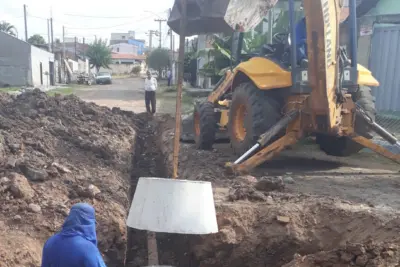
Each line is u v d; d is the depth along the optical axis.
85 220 3.78
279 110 8.41
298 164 9.55
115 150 9.97
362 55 14.55
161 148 12.49
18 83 39.41
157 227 4.23
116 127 12.74
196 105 11.48
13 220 5.58
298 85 7.86
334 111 7.89
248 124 8.52
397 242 5.02
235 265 6.02
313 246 5.91
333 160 10.04
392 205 6.42
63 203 6.22
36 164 7.18
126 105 23.69
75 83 52.91
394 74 13.58
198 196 4.32
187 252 6.43
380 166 9.47
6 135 8.17
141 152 13.05
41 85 42.59
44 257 3.72
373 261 4.65
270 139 8.23
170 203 4.26
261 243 6.02
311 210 6.24
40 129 9.52
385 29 13.73
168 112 20.17
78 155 8.69
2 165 6.80
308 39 7.39
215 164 8.98
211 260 6.04
